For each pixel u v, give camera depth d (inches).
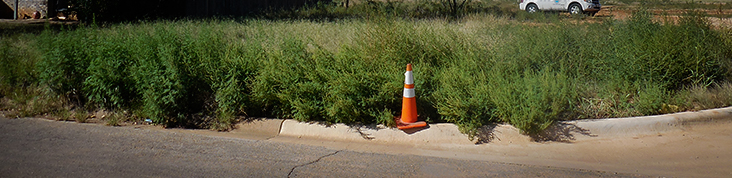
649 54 283.6
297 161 206.5
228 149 221.6
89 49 291.3
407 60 286.7
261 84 263.3
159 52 271.9
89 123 268.8
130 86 279.9
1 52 312.2
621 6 907.4
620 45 304.5
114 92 276.2
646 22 323.3
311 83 261.9
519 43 305.9
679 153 220.5
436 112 261.3
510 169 198.8
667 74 285.4
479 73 267.7
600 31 326.3
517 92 250.1
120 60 283.1
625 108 265.1
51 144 224.4
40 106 286.2
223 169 195.3
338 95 253.8
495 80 258.5
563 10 799.7
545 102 239.3
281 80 265.0
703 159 212.4
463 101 243.6
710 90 291.3
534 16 444.5
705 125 253.3
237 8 799.1
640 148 227.8
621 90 280.7
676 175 193.9
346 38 374.0
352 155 215.9
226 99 266.2
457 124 247.0
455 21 588.4
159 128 265.6
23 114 277.9
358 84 253.6
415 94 257.8
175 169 194.7
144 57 275.6
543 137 240.4
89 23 639.1
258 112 275.9
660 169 201.2
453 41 315.0
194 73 273.1
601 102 268.2
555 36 315.3
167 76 261.9
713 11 538.0
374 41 288.7
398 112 265.3
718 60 305.7
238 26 512.7
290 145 230.5
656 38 289.3
